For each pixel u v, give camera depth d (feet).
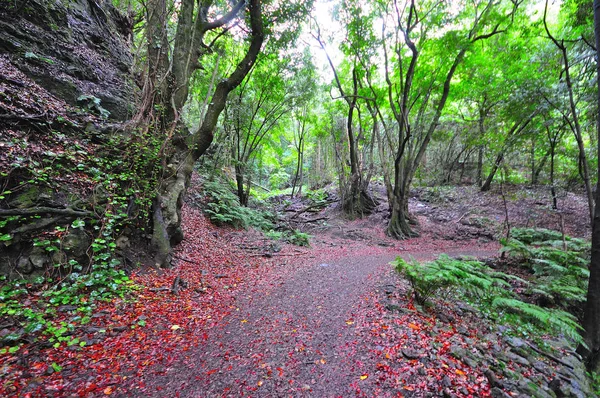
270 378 10.12
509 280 25.71
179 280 19.04
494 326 17.02
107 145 21.07
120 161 20.58
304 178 116.67
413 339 12.83
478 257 34.12
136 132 23.02
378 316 15.26
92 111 23.62
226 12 34.91
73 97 23.26
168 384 9.52
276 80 51.01
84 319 12.34
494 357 12.85
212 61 48.98
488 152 35.83
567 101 29.45
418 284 17.52
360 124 62.44
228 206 41.93
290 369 10.71
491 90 45.78
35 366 9.32
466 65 48.88
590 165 41.47
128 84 29.55
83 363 9.98
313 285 21.47
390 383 9.87
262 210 55.52
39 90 20.75
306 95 57.62
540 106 30.14
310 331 13.83
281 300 18.16
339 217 62.34
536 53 37.24
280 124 71.41
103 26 33.94
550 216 50.80
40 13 25.14
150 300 15.71
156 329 13.05
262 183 110.63
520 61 47.06
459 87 54.70
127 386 9.19
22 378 8.71
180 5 29.19
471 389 9.74
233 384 9.71
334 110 68.74
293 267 27.43
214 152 50.75
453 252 39.58
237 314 15.72
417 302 18.10
